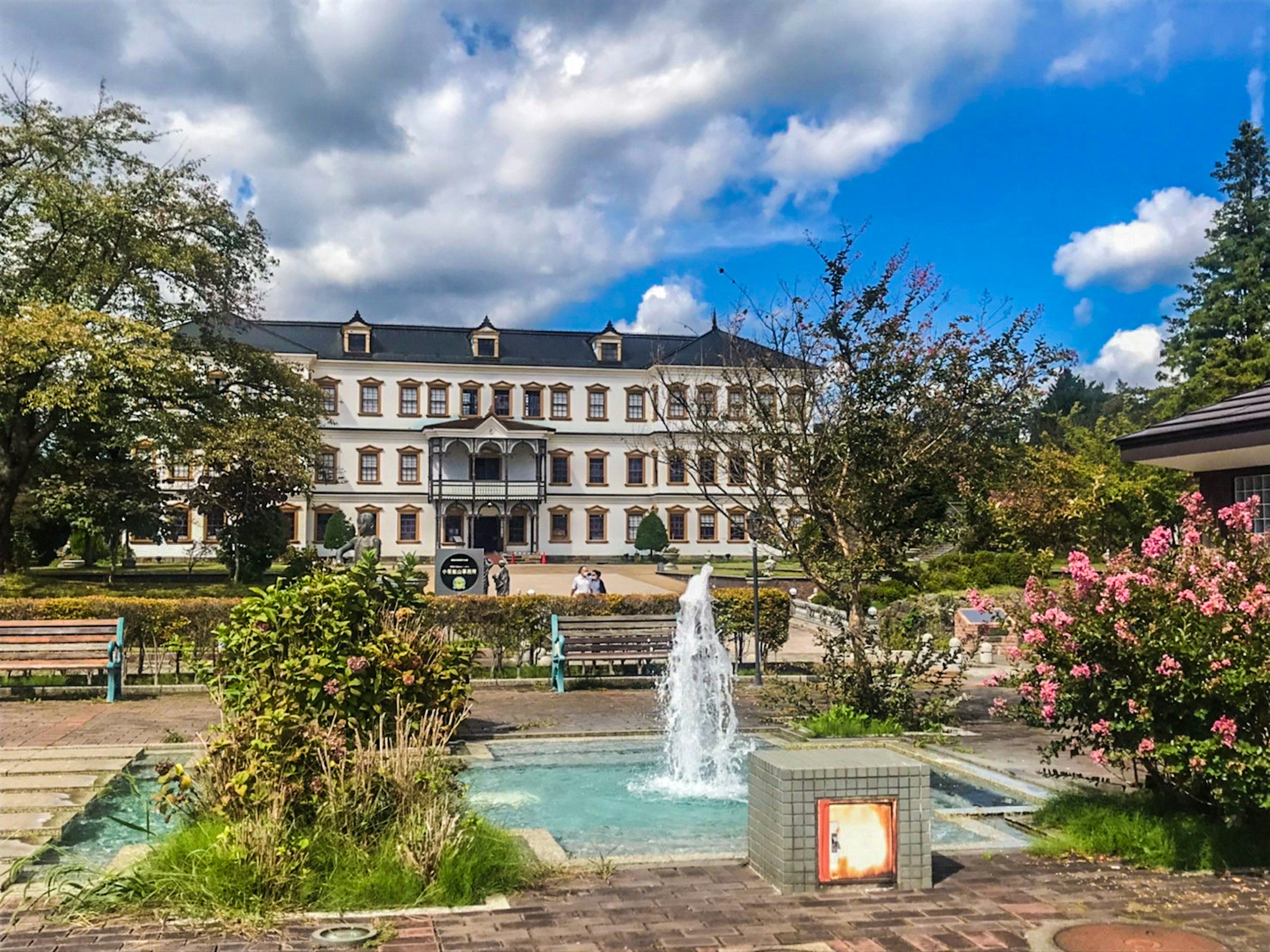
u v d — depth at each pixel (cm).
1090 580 752
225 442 3247
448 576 2153
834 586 1292
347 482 6556
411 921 544
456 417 6725
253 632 870
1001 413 1313
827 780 607
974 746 1158
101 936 513
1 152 2967
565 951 498
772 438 1298
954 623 2389
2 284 3114
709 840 768
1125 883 629
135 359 2816
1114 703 734
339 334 6775
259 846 580
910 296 1292
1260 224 4828
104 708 1320
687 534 6919
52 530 4444
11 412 3131
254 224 3369
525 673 1688
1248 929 540
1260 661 668
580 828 805
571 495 6844
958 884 625
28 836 705
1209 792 728
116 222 2995
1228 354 4406
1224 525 912
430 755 718
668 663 1580
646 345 7181
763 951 501
